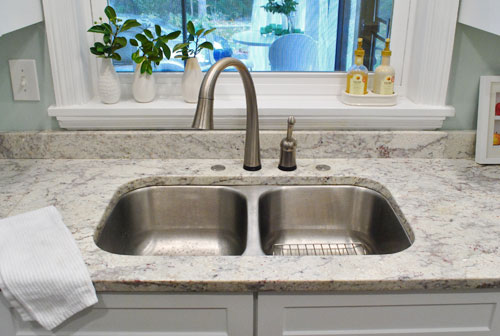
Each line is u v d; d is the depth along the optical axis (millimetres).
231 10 1511
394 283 947
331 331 1038
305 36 1554
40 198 1257
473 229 1122
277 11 1516
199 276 950
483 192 1309
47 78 1456
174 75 1563
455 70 1485
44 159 1518
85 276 936
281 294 987
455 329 1045
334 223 1465
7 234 1045
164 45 1420
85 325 1016
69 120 1475
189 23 1441
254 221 1252
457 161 1531
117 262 991
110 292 979
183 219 1455
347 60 1595
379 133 1517
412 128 1540
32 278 919
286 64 1591
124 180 1371
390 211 1292
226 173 1424
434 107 1497
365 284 948
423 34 1463
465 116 1541
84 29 1487
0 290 952
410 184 1357
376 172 1438
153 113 1463
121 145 1511
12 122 1506
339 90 1604
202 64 1581
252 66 1588
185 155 1531
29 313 945
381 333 1043
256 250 1130
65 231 1070
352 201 1431
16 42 1412
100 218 1167
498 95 1468
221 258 1011
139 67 1477
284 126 1521
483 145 1480
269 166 1479
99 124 1499
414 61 1541
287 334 1037
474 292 1000
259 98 1584
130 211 1393
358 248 1428
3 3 1146
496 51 1458
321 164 1497
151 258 1009
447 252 1031
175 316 1014
